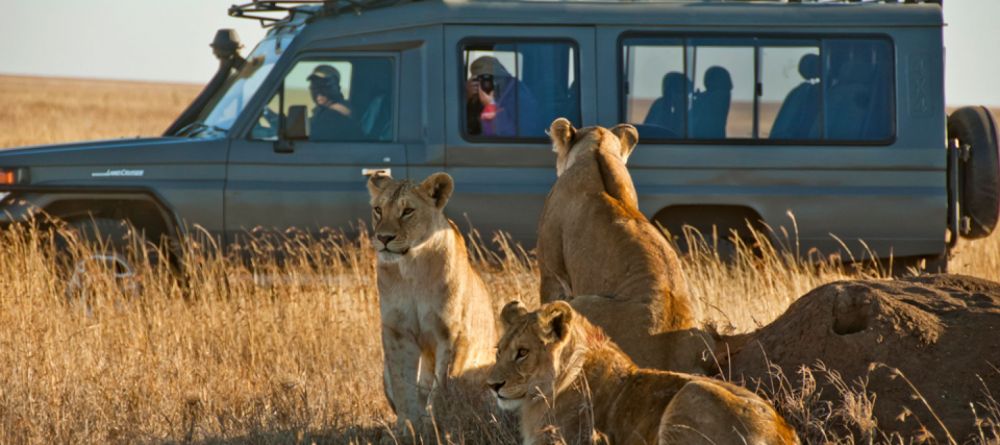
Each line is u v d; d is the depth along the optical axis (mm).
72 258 11617
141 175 11719
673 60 12062
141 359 9117
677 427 5352
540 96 12000
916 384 6344
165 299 10633
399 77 11961
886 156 12016
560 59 12016
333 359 9414
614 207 8102
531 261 11680
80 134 46375
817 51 12086
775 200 11969
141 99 85125
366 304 10742
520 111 11961
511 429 7184
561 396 6109
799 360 6738
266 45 12734
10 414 7684
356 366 9297
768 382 6730
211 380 8727
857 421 6105
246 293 11031
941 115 12070
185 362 9047
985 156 12109
